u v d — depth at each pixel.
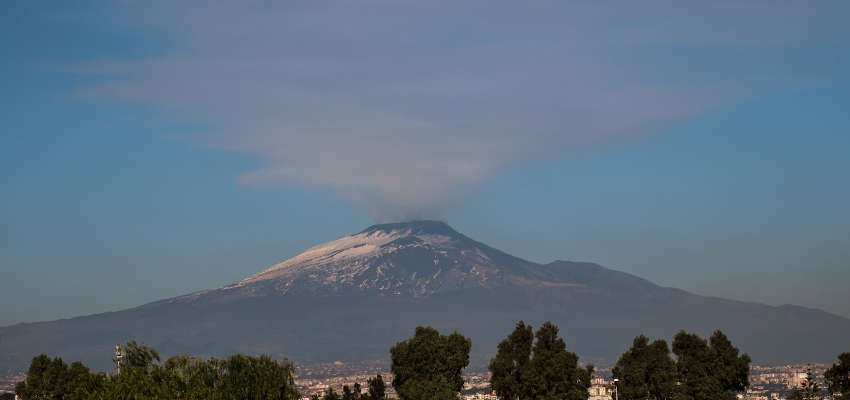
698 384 184.50
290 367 169.75
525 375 190.75
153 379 159.88
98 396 154.88
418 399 183.00
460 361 194.00
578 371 192.88
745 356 190.25
